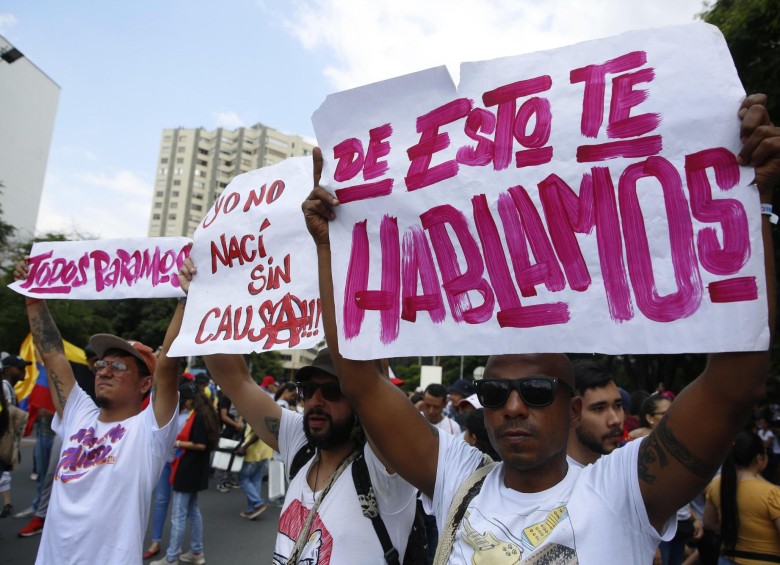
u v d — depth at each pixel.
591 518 1.36
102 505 2.39
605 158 1.44
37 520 5.91
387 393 1.78
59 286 3.02
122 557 2.35
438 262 1.65
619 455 1.48
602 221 1.43
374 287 1.74
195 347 2.47
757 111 1.26
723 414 1.27
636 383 22.42
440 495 1.69
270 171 2.60
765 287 1.24
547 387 1.45
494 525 1.41
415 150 1.73
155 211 106.00
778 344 11.04
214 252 2.61
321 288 1.84
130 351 2.71
